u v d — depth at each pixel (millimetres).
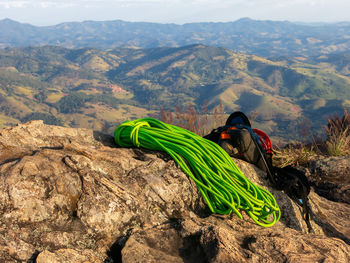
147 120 2676
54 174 1715
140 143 2508
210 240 1520
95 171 1836
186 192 2117
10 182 1585
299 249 1537
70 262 1397
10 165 1721
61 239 1507
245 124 2824
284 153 4449
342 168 3904
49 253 1374
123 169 2064
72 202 1664
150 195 1926
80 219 1620
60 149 2209
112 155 2186
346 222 2867
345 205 3301
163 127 2576
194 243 1576
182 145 2330
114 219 1679
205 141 2430
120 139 2629
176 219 1947
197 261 1476
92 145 2531
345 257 1535
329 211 3066
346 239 2518
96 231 1617
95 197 1689
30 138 2277
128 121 2668
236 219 2084
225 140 2662
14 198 1546
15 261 1353
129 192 1829
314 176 4027
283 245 1541
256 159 2664
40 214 1562
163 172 2129
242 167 2537
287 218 2418
